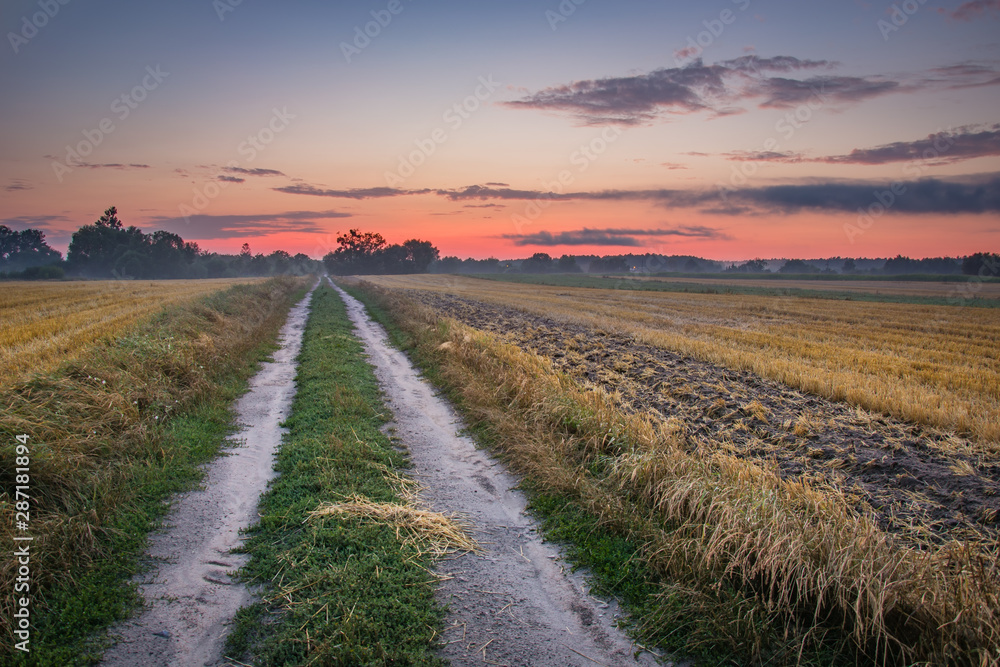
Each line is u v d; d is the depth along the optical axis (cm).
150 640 396
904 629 382
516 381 1019
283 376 1306
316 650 380
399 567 491
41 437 597
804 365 1445
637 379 1231
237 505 616
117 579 466
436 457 790
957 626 358
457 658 388
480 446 836
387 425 930
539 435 796
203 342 1249
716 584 437
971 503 602
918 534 537
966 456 754
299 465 707
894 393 1063
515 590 473
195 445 775
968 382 1229
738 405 984
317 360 1434
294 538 535
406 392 1165
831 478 671
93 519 519
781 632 407
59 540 471
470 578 489
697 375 1292
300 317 2888
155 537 538
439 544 539
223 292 3023
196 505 610
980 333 2253
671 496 569
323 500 613
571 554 529
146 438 736
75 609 418
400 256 17000
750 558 461
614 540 543
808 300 4453
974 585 383
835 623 410
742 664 381
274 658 379
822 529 461
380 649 383
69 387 759
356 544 525
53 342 1367
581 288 6738
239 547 523
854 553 427
